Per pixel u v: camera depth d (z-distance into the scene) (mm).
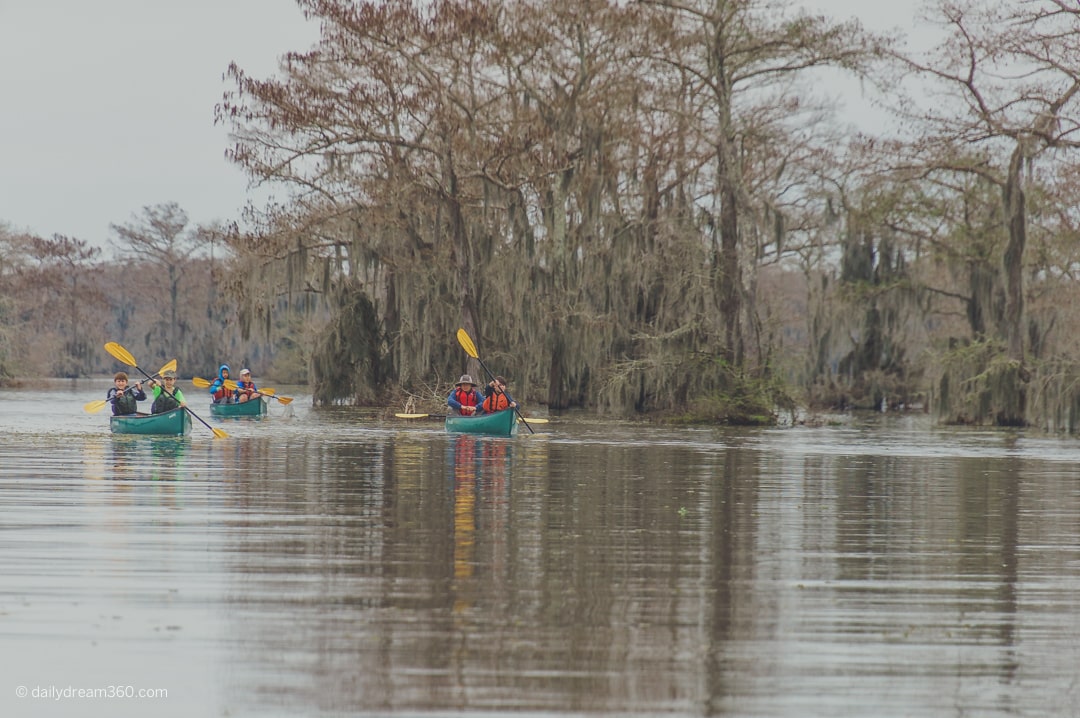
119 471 80062
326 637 37375
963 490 77625
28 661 34969
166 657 35406
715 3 169250
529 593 43344
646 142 174625
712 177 181000
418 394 174500
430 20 168875
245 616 39500
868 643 37875
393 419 154000
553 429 139625
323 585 43969
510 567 47688
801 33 169500
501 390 127688
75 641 36719
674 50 168375
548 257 173125
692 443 119375
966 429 155625
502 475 81562
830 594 44125
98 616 39312
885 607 42312
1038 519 63469
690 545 53344
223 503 64125
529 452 102500
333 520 58562
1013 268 167000
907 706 32625
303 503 64625
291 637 37344
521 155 173500
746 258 172625
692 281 163250
